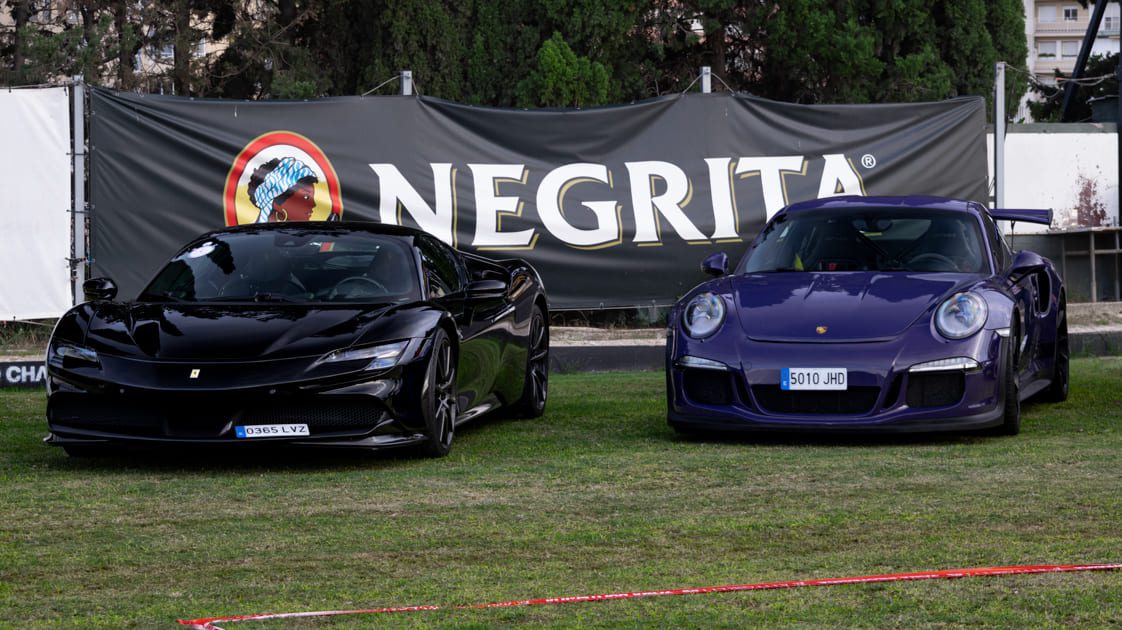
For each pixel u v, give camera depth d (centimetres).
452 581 673
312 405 1024
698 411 1162
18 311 1762
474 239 1945
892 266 1284
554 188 1970
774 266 1313
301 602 632
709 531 786
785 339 1138
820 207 1390
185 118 1827
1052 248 2886
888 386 1106
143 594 651
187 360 1030
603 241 1988
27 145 1756
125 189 1803
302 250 1231
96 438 1032
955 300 1156
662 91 3675
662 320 2127
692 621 585
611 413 1409
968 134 2119
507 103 3391
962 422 1116
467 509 863
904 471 984
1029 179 2925
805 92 3625
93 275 1792
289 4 3725
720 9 3459
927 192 2102
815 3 3403
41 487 956
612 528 799
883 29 3497
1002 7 3597
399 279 1194
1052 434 1193
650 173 2002
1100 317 2289
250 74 3716
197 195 1831
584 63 3294
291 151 1873
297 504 886
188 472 1028
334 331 1062
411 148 1920
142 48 3588
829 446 1124
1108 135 2955
